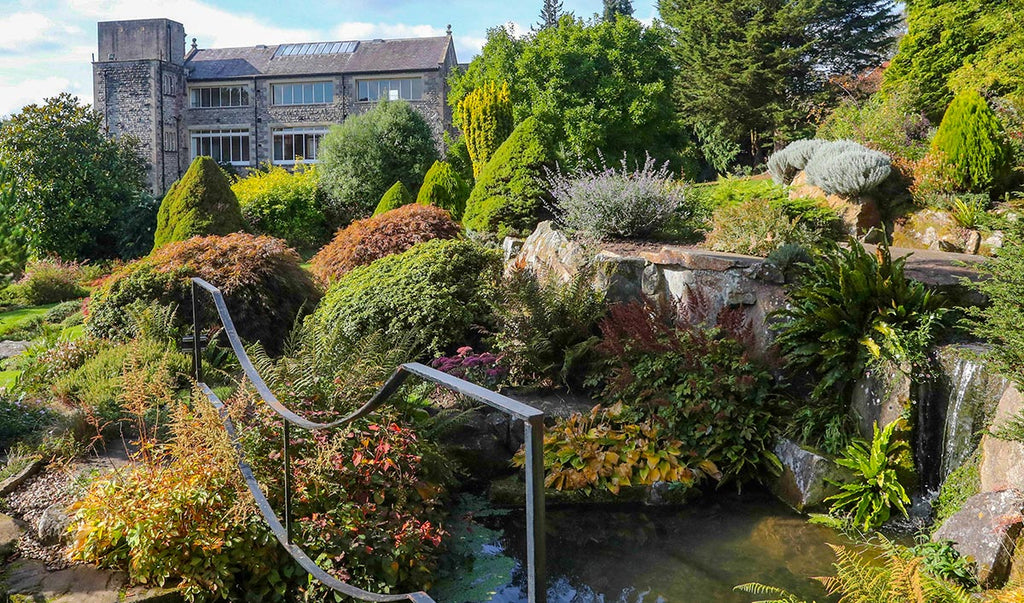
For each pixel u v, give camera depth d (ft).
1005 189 32.09
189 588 12.46
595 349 22.45
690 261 23.62
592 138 74.28
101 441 18.80
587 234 28.91
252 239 29.81
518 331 24.52
